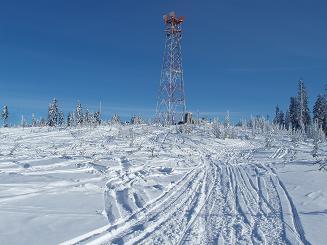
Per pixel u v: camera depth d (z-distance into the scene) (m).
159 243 9.20
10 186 14.36
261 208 13.71
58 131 50.53
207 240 9.65
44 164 20.67
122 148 34.03
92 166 21.33
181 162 28.78
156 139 47.31
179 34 56.91
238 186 18.58
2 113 93.75
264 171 24.36
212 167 27.30
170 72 58.50
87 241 8.91
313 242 9.62
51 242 8.63
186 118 73.94
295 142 53.94
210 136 57.44
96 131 51.31
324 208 13.70
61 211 11.63
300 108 88.88
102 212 11.83
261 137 64.81
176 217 11.98
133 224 10.93
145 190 16.27
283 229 10.91
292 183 19.41
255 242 9.60
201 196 15.70
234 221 11.73
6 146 32.19
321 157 33.94
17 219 10.42
